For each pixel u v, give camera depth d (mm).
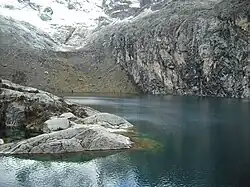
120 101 155625
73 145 67125
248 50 174625
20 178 53125
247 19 177250
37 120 86875
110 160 61531
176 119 101000
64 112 91750
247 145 69375
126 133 81250
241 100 157875
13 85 104750
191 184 49594
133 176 53312
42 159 62281
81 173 55062
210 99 165500
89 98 172125
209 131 83188
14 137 76625
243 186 48469
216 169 55531
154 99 167500
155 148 68500
